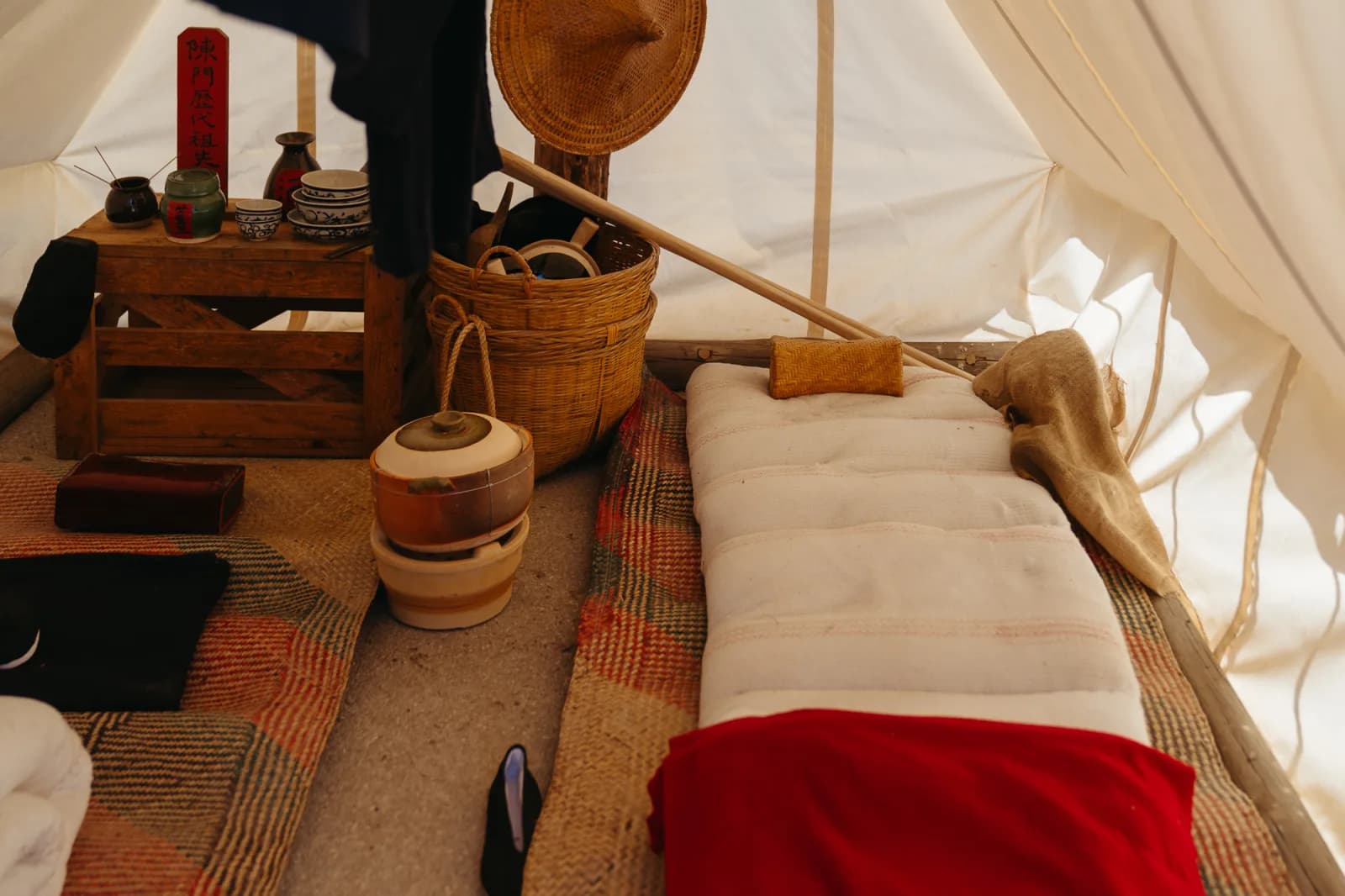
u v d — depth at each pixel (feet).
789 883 4.43
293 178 8.54
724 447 8.00
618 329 8.12
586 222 8.80
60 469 7.55
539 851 5.11
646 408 9.27
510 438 6.59
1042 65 8.58
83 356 8.04
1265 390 8.94
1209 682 6.46
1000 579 6.51
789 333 11.53
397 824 5.49
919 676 5.82
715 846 4.57
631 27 7.96
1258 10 5.17
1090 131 8.79
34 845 4.06
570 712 5.99
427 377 9.52
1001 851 4.57
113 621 5.98
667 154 11.07
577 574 7.60
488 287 7.58
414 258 4.39
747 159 11.16
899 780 4.78
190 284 7.99
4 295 9.86
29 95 8.84
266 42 10.20
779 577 6.47
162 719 5.44
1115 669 5.93
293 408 8.37
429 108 4.27
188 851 4.76
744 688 5.78
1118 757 5.12
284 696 5.91
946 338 11.74
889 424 8.23
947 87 10.89
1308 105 5.50
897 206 11.46
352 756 5.89
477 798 5.68
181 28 9.93
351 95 3.63
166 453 8.37
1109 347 10.72
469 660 6.68
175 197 7.83
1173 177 7.70
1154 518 9.14
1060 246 11.68
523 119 8.04
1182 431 9.46
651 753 5.74
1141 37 5.89
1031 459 7.91
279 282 8.07
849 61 10.74
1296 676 7.99
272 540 6.98
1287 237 6.44
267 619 6.32
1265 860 5.19
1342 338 7.02
